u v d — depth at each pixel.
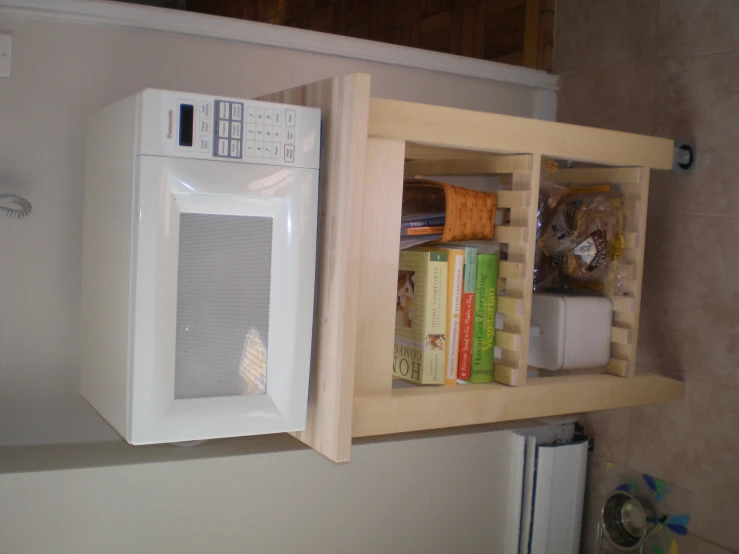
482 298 1.21
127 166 0.93
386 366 1.09
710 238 1.37
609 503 1.52
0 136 1.18
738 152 1.33
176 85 1.29
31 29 1.19
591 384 1.28
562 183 1.45
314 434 1.04
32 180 1.20
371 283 1.06
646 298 1.48
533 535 1.54
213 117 0.91
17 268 1.20
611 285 1.35
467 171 1.30
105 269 1.02
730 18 1.34
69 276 1.24
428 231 1.19
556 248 1.35
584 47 1.63
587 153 1.22
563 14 1.68
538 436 1.58
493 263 1.22
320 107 1.01
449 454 1.50
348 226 0.95
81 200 1.23
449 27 1.85
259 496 1.30
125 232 0.93
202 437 0.96
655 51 1.47
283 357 0.99
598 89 1.59
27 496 1.11
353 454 1.39
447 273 1.17
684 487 1.41
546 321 1.31
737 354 1.33
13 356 1.21
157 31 1.27
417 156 1.27
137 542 1.20
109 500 1.17
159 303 0.91
